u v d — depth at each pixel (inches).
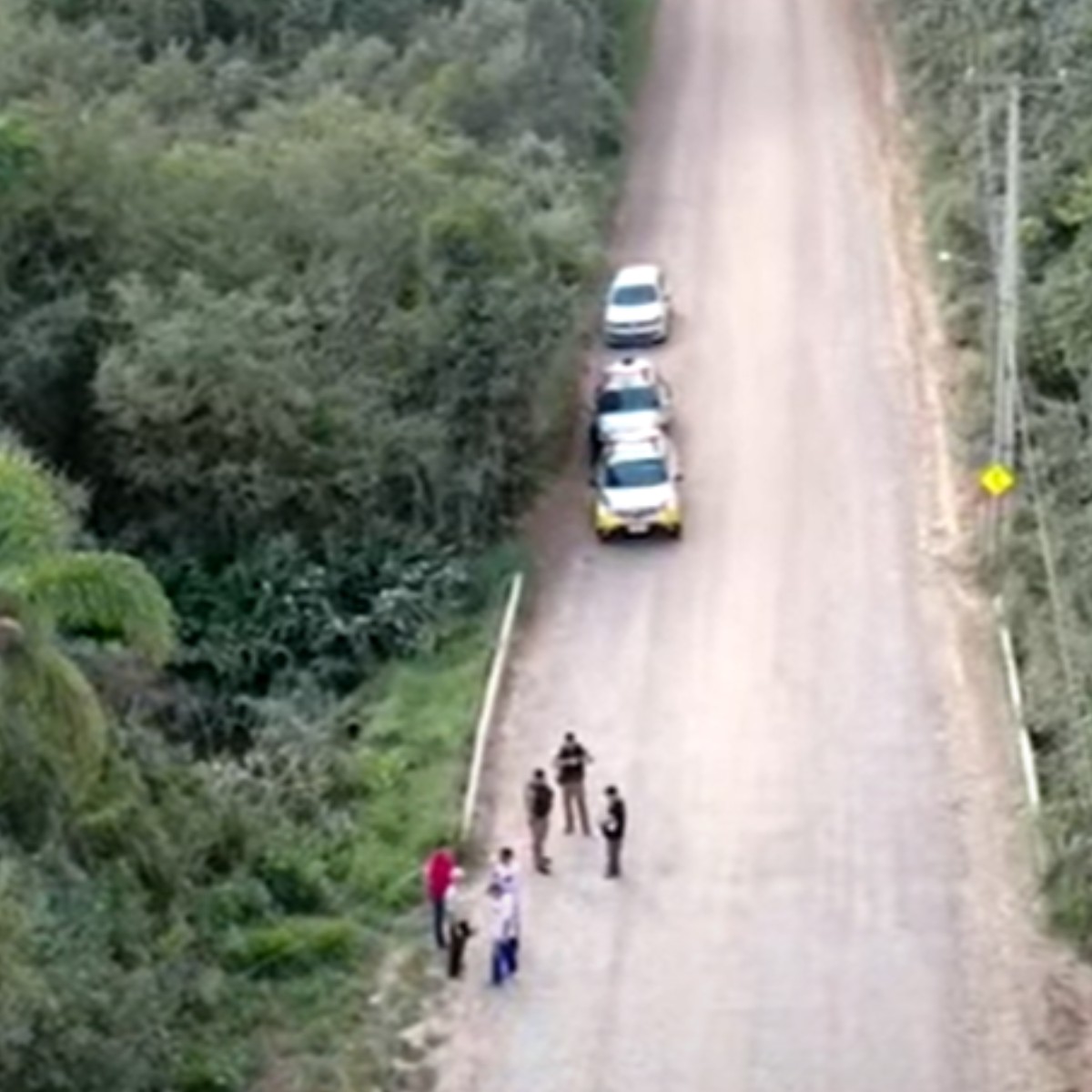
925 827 1765.5
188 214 2309.3
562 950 1641.2
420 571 2129.7
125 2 2849.4
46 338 2187.5
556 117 2994.6
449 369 2267.5
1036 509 2102.6
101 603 1333.7
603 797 1825.8
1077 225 2440.9
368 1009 1577.3
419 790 1829.5
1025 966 1595.7
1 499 1370.6
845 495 2326.5
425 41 2891.2
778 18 3742.6
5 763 1375.5
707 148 3272.6
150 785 1696.6
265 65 2851.9
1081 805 1679.4
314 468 2164.1
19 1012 1279.5
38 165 2249.0
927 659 2010.3
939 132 3004.4
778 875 1716.3
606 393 2438.5
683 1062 1520.7
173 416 2128.4
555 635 2096.5
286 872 1694.1
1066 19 2790.4
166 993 1485.0
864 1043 1529.3
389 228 2324.1
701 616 2116.1
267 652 2070.6
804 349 2667.3
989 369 2368.4
